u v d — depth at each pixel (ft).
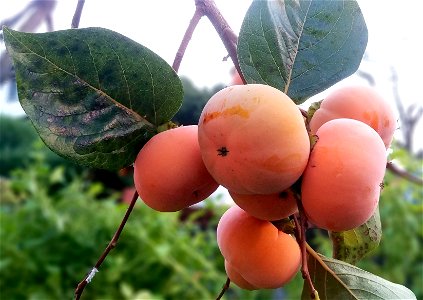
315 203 0.60
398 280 3.02
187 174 0.65
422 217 3.12
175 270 2.53
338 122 0.63
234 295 2.78
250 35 0.72
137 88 0.68
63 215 2.58
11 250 2.35
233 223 0.75
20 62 0.64
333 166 0.59
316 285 0.81
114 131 0.68
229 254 0.74
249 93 0.59
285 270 0.74
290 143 0.57
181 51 0.76
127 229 2.53
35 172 2.81
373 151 0.60
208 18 0.77
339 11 0.73
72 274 2.38
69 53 0.65
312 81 0.73
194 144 0.66
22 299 2.30
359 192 0.59
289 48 0.73
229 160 0.58
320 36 0.73
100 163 0.68
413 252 3.01
